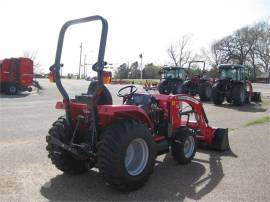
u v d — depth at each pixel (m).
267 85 50.06
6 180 5.45
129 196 4.95
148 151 5.26
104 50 4.88
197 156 7.16
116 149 4.84
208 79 22.22
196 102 7.41
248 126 10.86
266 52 69.06
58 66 5.32
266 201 4.84
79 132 5.52
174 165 6.50
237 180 5.68
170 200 4.83
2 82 25.14
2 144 7.80
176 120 6.65
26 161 6.48
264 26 69.06
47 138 5.58
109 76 4.96
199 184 5.47
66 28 5.34
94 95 4.95
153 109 6.38
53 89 30.91
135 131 5.05
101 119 5.14
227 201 4.82
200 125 7.45
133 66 64.50
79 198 4.83
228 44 69.19
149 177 5.52
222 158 7.02
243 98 18.44
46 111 14.31
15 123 10.88
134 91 6.63
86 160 5.50
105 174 4.88
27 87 26.28
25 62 25.83
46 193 4.97
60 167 5.66
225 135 7.59
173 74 23.48
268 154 7.36
